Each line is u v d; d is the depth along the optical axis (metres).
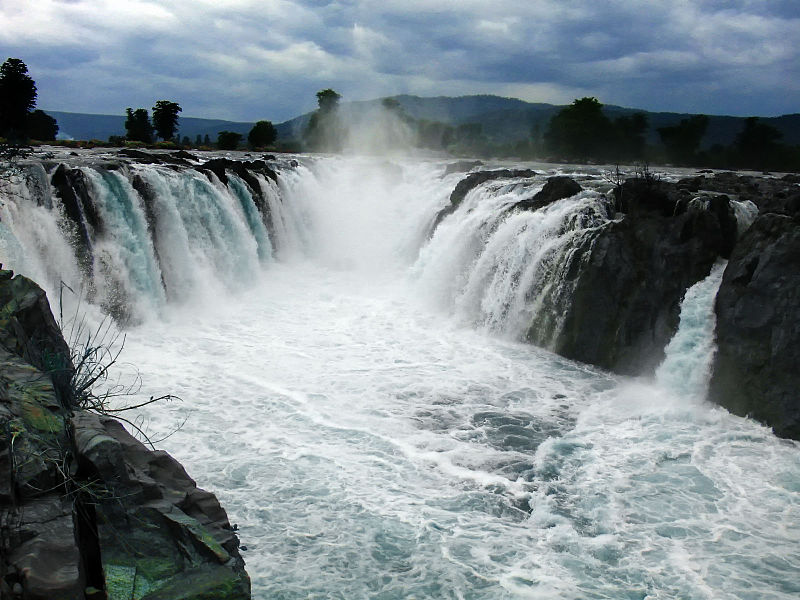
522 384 19.59
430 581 10.77
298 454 14.73
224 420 16.22
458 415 17.33
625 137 94.69
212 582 7.57
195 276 27.20
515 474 14.40
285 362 20.70
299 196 40.03
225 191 31.75
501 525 12.48
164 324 23.95
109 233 23.95
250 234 31.94
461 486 13.83
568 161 97.12
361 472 14.14
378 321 25.75
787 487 13.99
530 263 23.72
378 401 18.00
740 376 17.20
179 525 8.05
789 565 11.47
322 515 12.45
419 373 20.25
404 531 12.11
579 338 21.58
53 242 21.69
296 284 31.86
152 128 88.31
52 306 20.61
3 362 9.68
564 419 17.28
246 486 13.30
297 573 10.77
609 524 12.61
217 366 19.97
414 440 15.80
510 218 25.97
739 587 10.88
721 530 12.47
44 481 7.93
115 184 24.67
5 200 20.33
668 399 18.45
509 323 23.97
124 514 8.09
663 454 15.38
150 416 16.06
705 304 18.77
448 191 38.00
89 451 8.18
